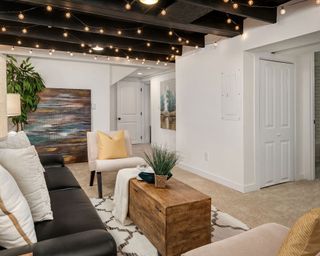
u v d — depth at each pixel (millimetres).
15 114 3410
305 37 2693
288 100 3836
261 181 3576
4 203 1092
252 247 1149
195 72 4344
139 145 7680
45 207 1523
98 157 3568
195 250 1139
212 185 3727
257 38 3109
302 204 2959
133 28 3385
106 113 5648
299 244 804
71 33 3605
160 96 7035
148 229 2031
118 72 5809
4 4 2682
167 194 1988
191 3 2332
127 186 2418
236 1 2535
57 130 5059
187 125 4605
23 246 1017
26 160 1497
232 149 3586
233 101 3531
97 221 1540
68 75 5230
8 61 4285
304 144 4039
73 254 980
